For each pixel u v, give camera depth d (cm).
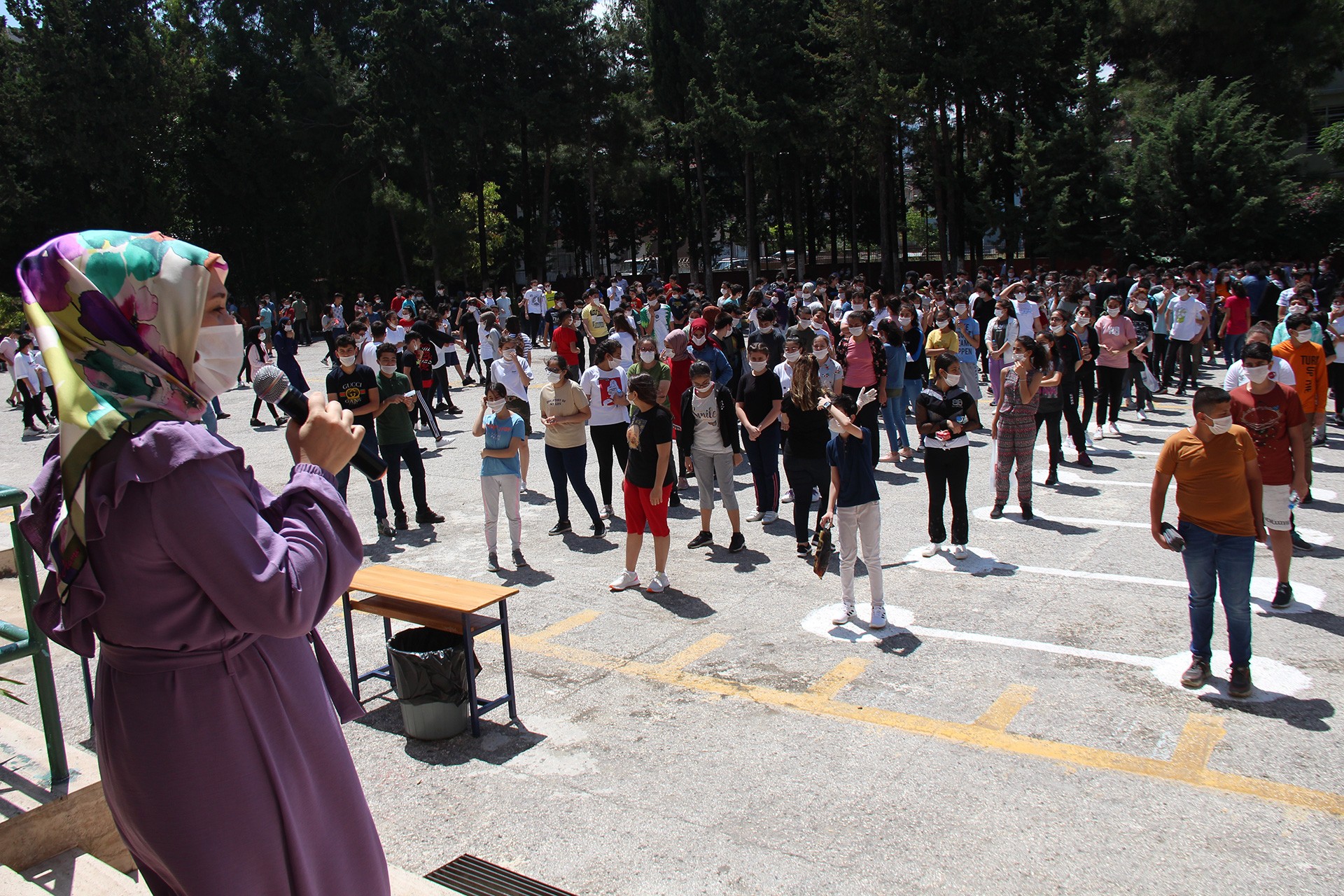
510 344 1102
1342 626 626
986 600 706
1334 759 468
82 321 166
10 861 295
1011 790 455
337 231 4509
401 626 704
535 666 627
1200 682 548
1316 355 955
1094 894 377
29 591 302
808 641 648
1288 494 647
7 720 362
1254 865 391
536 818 446
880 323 1177
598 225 6203
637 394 737
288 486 182
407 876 340
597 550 883
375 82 4397
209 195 4488
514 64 4350
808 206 5475
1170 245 3600
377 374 960
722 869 402
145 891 287
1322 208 3553
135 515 160
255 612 163
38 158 3956
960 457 787
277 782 180
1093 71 3800
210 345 183
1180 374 1614
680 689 584
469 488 1150
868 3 3628
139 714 170
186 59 4356
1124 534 847
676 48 4397
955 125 4097
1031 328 1554
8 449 1599
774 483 945
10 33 4106
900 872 395
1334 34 3803
